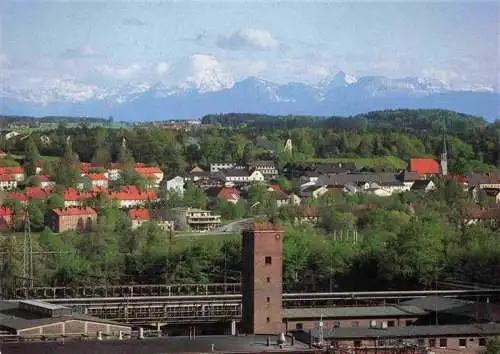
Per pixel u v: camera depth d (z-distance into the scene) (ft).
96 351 594.65
